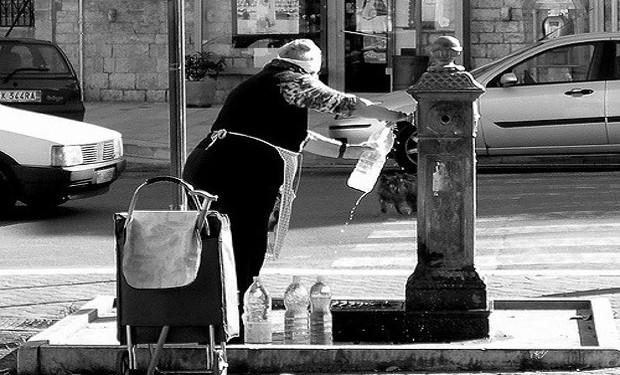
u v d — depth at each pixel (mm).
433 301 9914
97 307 11008
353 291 11977
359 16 30031
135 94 31141
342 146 10172
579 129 20953
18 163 17203
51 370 9391
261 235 9852
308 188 20188
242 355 9266
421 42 29734
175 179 7844
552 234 15516
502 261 13906
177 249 7680
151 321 7812
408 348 9258
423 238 9953
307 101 9586
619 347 9211
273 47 30375
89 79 31266
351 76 30188
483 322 9844
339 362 9258
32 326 10820
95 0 30969
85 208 18578
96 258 14539
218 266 7777
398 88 29125
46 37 31266
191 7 30484
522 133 21047
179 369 9188
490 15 29203
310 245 15148
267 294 9758
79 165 17375
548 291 11922
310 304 9828
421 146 9898
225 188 9695
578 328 10219
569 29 28859
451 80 9766
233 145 9703
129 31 30984
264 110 9688
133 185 21297
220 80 30547
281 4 30266
